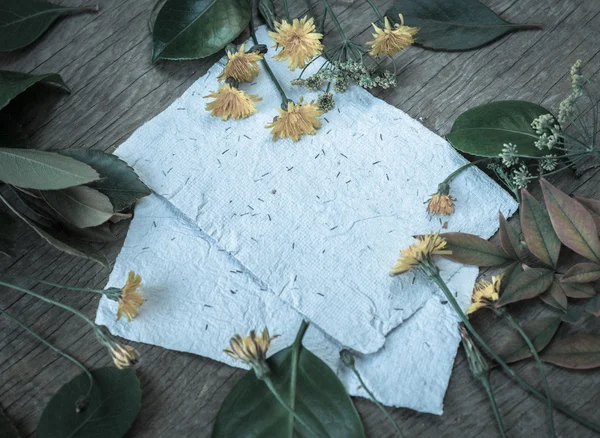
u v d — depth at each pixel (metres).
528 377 0.40
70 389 0.40
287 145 0.46
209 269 0.43
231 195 0.44
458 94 0.47
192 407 0.40
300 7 0.50
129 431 0.40
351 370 0.40
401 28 0.45
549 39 0.48
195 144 0.46
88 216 0.42
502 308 0.40
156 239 0.44
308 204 0.44
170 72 0.49
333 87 0.47
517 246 0.42
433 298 0.42
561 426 0.39
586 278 0.40
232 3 0.48
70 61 0.49
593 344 0.40
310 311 0.42
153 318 0.42
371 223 0.44
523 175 0.43
